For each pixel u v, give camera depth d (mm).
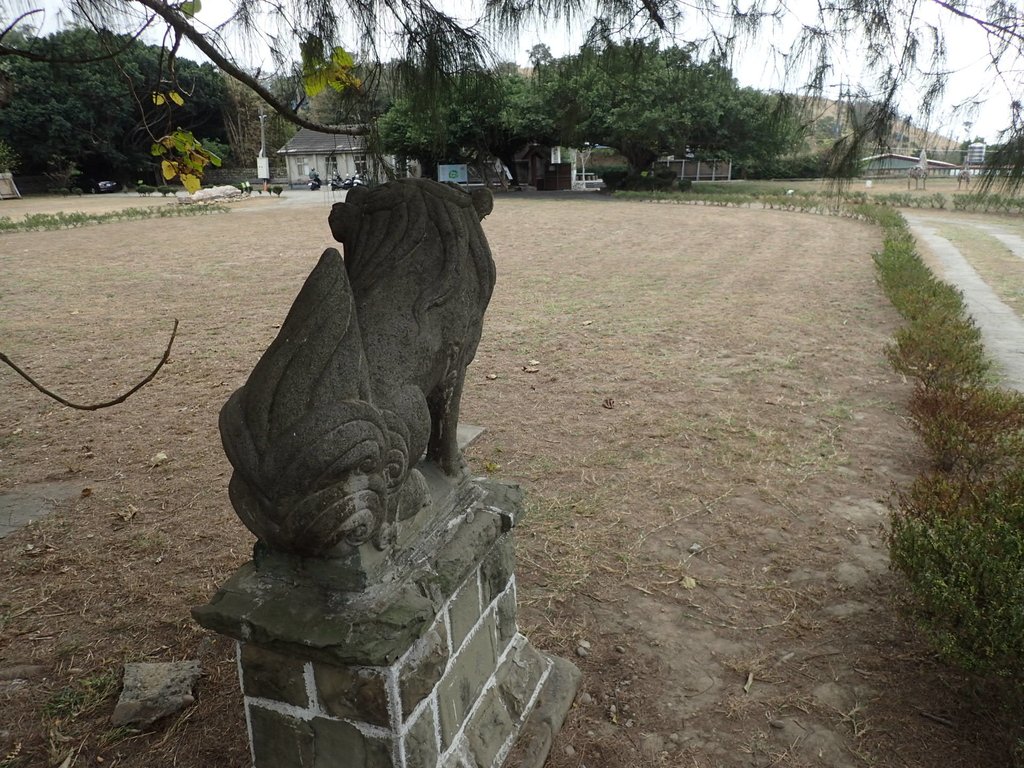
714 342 7742
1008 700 2359
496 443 5234
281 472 1788
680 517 4121
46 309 10352
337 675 1955
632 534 3953
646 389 6309
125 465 5043
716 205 25984
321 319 1803
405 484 2131
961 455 4258
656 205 26422
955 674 2818
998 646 2262
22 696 2857
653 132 25609
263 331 8867
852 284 10797
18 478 4859
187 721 2713
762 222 20141
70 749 2592
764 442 5102
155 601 3465
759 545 3816
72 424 5848
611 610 3332
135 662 3000
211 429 5691
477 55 3838
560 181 37156
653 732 2656
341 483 1821
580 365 7051
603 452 5020
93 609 3414
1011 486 3131
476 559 2336
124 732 2664
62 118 36094
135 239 18875
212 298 11031
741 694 2811
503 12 3666
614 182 34000
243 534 4070
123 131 38875
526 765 2457
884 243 12922
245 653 2061
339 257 1856
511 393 6324
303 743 2076
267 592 2027
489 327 8672
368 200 2287
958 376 5453
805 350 7352
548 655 2961
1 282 12547
